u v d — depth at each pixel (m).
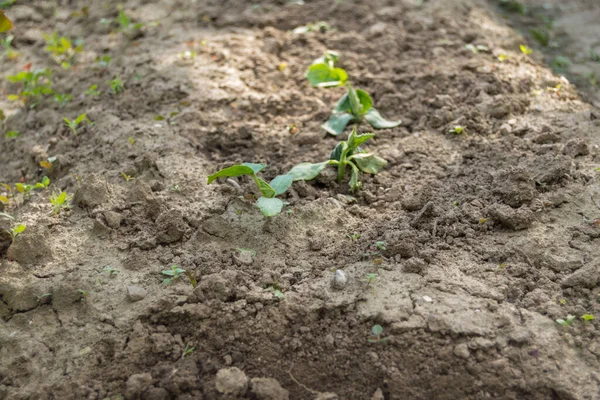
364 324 1.18
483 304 1.19
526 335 1.17
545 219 1.28
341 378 1.17
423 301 1.20
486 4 1.84
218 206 1.32
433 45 1.62
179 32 1.70
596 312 1.20
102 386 1.17
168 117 1.47
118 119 1.48
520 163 1.36
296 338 1.18
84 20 1.79
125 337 1.19
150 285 1.23
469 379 1.15
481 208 1.30
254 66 1.59
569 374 1.15
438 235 1.28
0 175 1.45
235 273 1.23
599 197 1.30
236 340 1.19
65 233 1.29
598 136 1.40
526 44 1.71
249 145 1.44
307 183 1.36
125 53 1.65
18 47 1.74
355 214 1.32
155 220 1.30
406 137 1.44
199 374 1.17
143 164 1.38
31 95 1.58
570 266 1.23
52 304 1.22
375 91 1.53
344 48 1.63
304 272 1.24
